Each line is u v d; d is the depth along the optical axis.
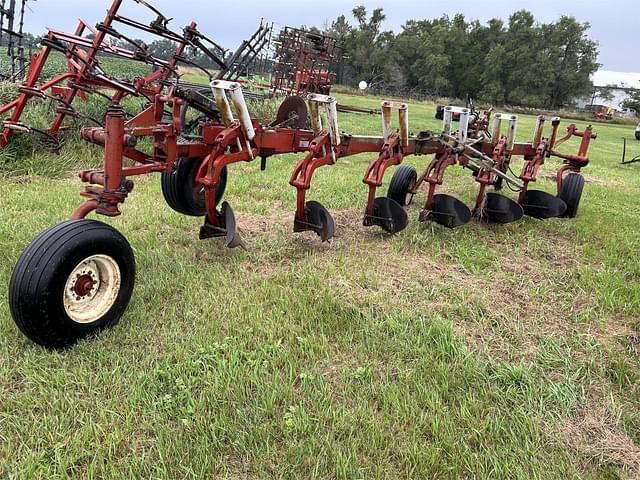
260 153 4.69
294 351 3.43
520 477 2.50
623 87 100.50
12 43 10.14
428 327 3.85
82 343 3.31
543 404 3.11
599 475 2.63
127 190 3.58
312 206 5.17
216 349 3.34
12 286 2.99
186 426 2.66
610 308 4.50
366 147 5.61
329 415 2.81
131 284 3.62
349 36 83.94
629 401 3.25
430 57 81.62
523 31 84.06
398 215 5.71
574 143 23.42
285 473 2.44
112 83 7.09
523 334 3.98
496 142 6.67
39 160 8.01
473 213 6.87
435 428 2.76
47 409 2.75
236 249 5.18
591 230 6.87
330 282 4.59
